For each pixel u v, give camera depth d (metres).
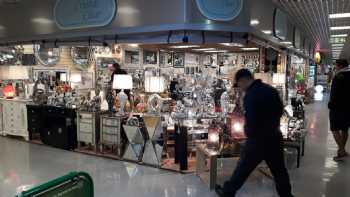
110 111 5.41
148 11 4.87
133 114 5.23
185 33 4.70
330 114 5.27
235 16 4.67
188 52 11.89
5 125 6.82
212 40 4.79
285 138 4.53
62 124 5.84
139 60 10.28
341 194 3.77
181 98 6.13
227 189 3.26
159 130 4.80
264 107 3.01
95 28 5.48
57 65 8.04
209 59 12.62
